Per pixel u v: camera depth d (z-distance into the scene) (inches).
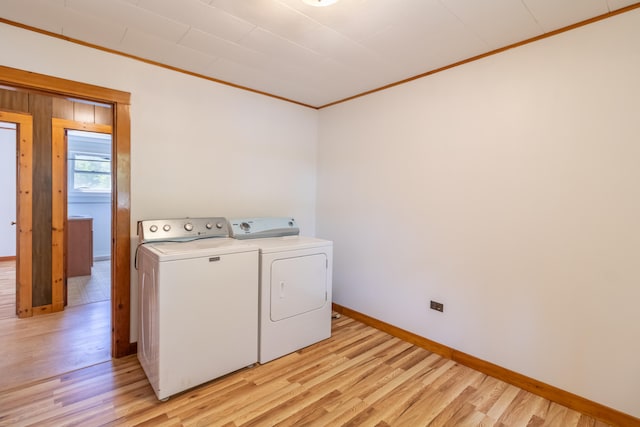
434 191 100.8
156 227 91.7
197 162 107.8
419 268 105.3
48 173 126.8
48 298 128.4
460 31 77.0
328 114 138.8
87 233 184.7
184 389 77.1
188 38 83.2
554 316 77.5
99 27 78.1
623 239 68.1
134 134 94.8
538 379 80.0
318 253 106.3
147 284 82.4
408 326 109.0
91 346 100.6
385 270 116.1
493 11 68.6
